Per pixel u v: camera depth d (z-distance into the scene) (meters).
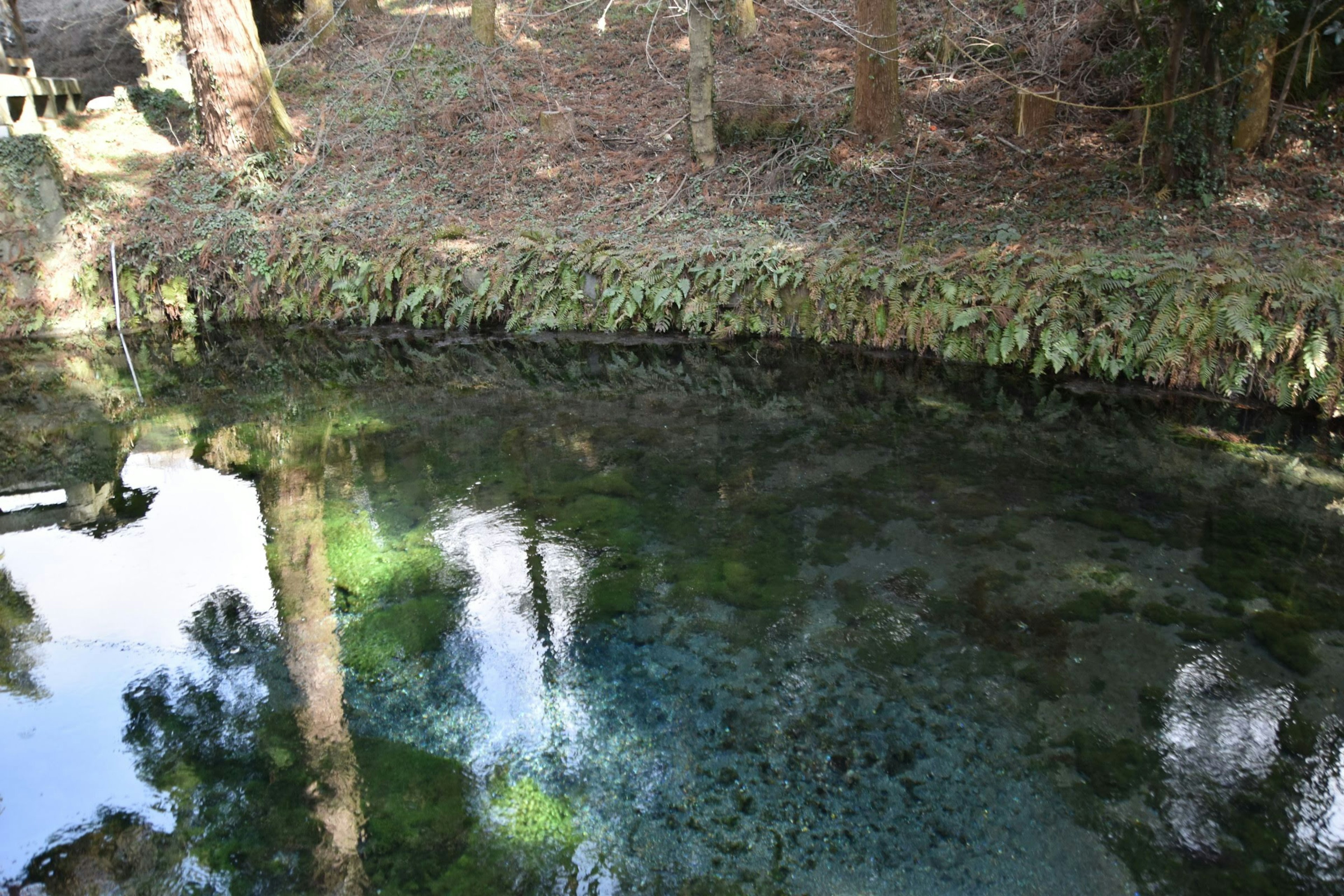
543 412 9.22
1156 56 9.69
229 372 10.88
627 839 3.96
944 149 12.05
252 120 13.54
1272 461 7.27
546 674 5.05
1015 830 3.91
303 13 17.44
